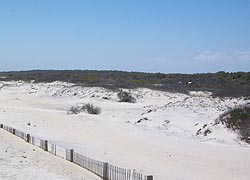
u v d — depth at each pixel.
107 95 69.06
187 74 102.38
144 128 35.59
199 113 37.88
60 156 21.30
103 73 120.00
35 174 16.09
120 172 15.40
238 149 26.33
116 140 30.09
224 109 37.44
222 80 84.44
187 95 72.19
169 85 84.62
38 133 31.78
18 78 112.12
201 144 28.36
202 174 19.92
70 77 105.94
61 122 39.72
